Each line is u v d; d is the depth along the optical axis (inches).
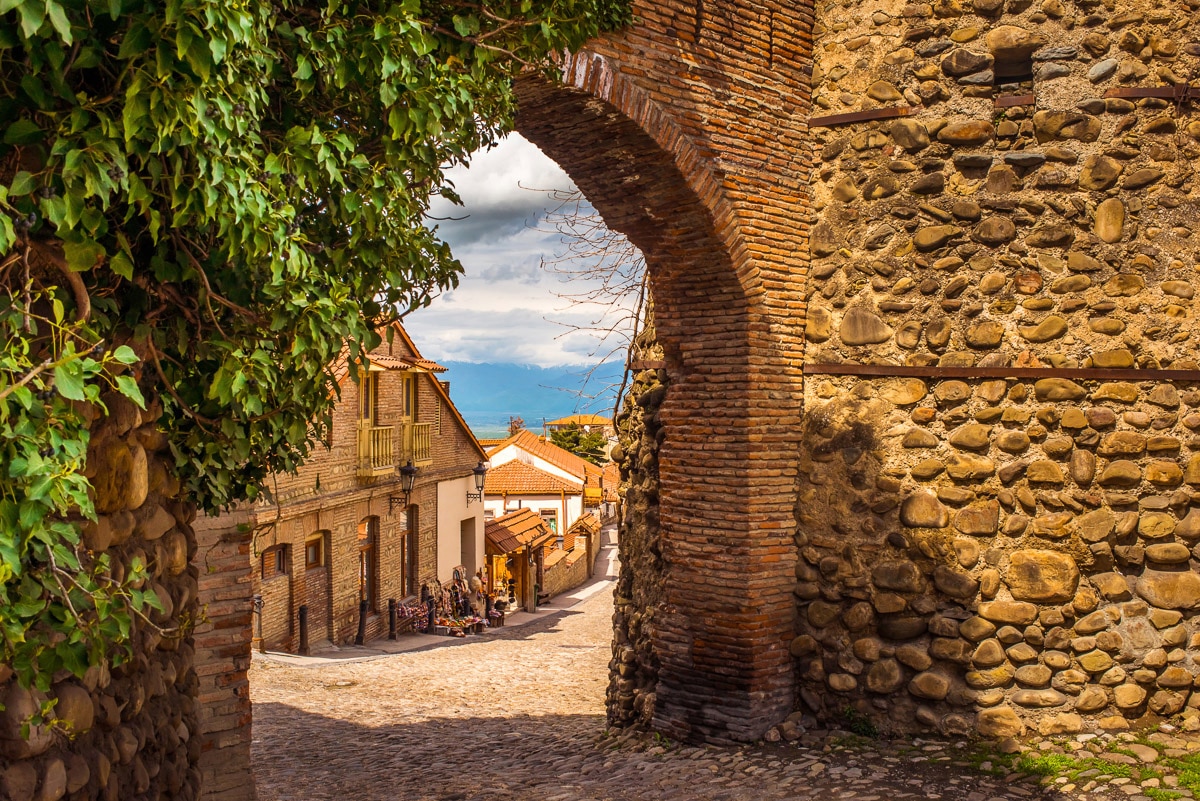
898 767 253.1
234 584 249.1
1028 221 273.3
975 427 275.6
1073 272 269.4
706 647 295.9
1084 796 224.5
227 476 147.9
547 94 241.8
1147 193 266.4
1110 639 261.3
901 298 286.4
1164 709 259.6
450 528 1075.3
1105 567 263.7
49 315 107.1
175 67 95.0
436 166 154.8
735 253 279.6
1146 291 265.0
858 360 291.1
